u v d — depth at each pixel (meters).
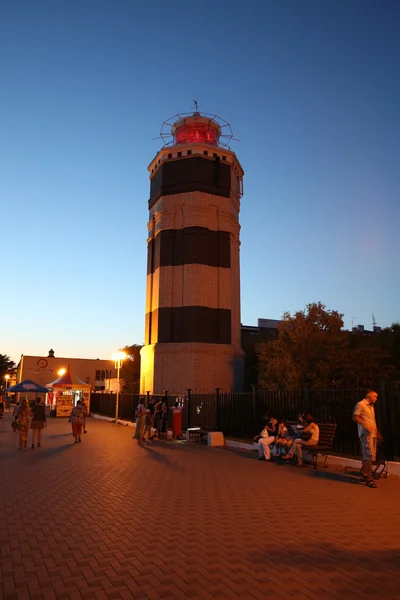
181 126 33.81
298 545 5.09
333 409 12.15
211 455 13.34
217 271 29.58
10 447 15.32
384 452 9.94
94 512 6.66
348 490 8.22
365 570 4.37
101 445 15.95
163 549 4.98
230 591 3.92
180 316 28.83
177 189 30.14
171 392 27.61
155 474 10.01
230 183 31.05
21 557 4.78
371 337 30.41
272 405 14.65
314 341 23.50
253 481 9.16
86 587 4.02
